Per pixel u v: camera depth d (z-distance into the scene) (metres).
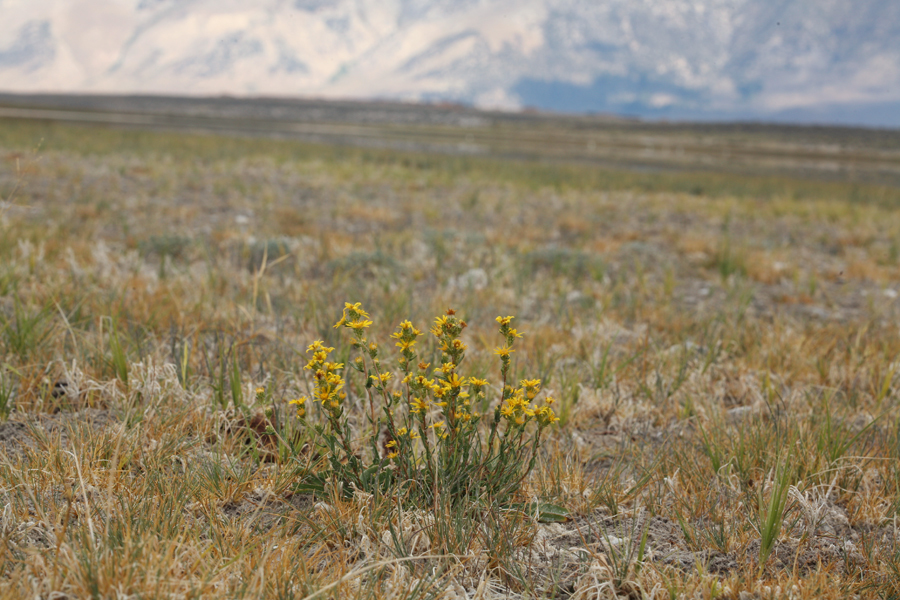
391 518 2.63
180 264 7.55
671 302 7.36
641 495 3.12
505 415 2.71
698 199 21.11
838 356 5.20
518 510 2.78
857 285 9.35
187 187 15.80
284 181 18.55
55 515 2.54
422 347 4.52
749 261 9.80
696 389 4.44
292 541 2.47
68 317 4.73
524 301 6.72
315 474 2.99
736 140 99.38
